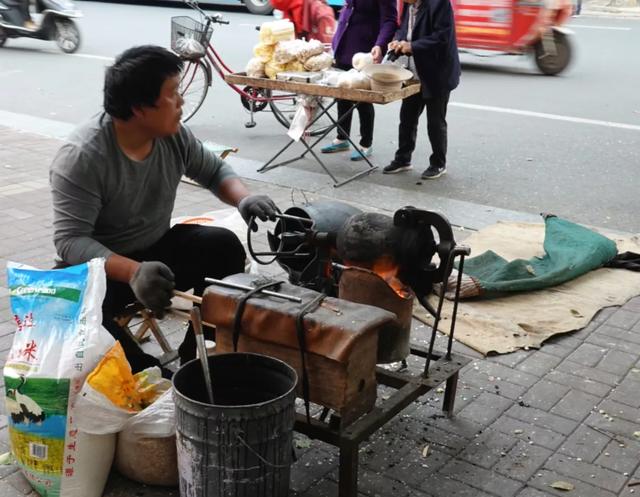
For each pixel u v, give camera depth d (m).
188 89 9.51
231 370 2.61
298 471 2.94
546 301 4.43
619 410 3.41
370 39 6.93
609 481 2.92
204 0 17.03
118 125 2.87
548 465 3.01
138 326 4.01
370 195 6.28
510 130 8.34
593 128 8.43
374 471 2.95
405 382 3.05
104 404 2.67
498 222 5.69
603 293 4.55
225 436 2.33
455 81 6.36
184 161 3.22
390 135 8.25
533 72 11.31
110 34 14.11
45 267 4.71
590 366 3.78
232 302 2.74
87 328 2.65
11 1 12.57
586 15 17.89
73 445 2.65
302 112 6.52
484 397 3.48
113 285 3.08
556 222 5.23
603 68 11.66
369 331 2.58
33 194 6.10
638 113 9.05
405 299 3.11
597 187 6.59
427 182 6.67
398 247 2.96
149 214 3.14
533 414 3.36
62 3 12.44
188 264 3.25
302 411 3.27
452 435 3.18
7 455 2.97
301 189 6.39
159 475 2.78
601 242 4.93
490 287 4.40
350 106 7.15
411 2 6.21
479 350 3.87
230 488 2.41
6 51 12.81
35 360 2.63
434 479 2.91
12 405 2.67
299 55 6.40
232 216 4.44
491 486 2.88
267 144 7.86
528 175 6.88
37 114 8.83
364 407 2.78
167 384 2.96
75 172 2.83
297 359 2.69
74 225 2.86
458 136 8.10
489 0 10.98
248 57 11.71
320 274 3.25
